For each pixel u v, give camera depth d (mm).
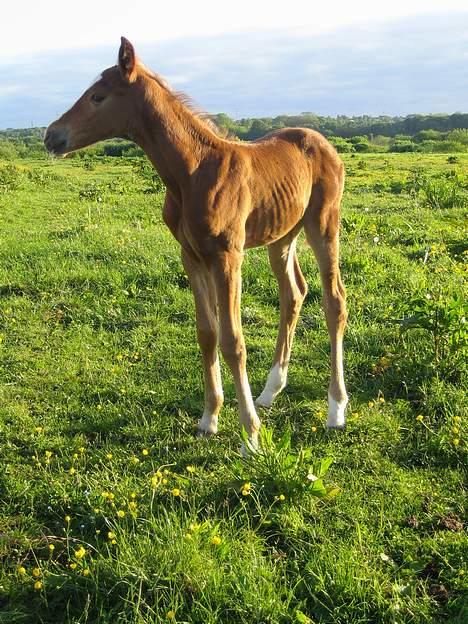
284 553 3121
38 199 15414
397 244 8508
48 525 3379
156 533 3072
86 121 3562
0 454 3994
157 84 3586
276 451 3570
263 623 2682
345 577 2889
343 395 4270
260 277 6918
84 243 8445
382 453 3939
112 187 16766
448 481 3650
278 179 3932
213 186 3562
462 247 7816
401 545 3164
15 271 7395
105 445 4043
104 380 4941
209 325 3963
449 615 2795
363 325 5668
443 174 18219
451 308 4594
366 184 17656
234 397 4664
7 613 2768
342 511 3377
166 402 4605
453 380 4582
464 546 3115
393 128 75562
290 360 5195
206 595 2756
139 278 6961
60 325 6047
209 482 3619
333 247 4375
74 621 2725
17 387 4875
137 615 2643
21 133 110375
